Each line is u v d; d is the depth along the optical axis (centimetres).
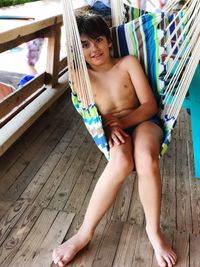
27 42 259
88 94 147
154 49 167
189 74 153
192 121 194
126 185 197
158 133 156
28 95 254
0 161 215
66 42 143
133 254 152
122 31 170
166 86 166
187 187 197
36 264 146
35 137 246
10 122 224
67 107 295
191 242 159
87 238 152
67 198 185
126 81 168
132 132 160
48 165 214
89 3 209
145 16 165
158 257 148
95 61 163
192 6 147
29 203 180
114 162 146
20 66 278
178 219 173
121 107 170
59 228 165
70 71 148
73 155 226
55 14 240
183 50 153
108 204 149
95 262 148
